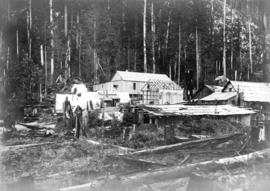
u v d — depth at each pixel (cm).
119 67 6241
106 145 1267
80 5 6419
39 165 944
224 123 1939
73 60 6188
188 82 6156
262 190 630
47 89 4738
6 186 575
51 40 5612
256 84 3706
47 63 5600
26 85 3519
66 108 1977
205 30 6750
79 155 1085
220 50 6831
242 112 2278
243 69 6669
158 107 2194
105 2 6488
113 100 3722
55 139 1513
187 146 1139
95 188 633
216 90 4597
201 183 565
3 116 2088
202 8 6762
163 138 1474
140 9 6325
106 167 879
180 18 6512
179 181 718
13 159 999
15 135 1611
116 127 1789
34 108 2969
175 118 2011
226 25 7188
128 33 6353
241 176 720
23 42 5159
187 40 6581
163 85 4338
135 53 6241
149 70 6266
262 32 5869
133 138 1436
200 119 2008
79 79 5672
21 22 5125
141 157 1022
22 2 5428
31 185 566
